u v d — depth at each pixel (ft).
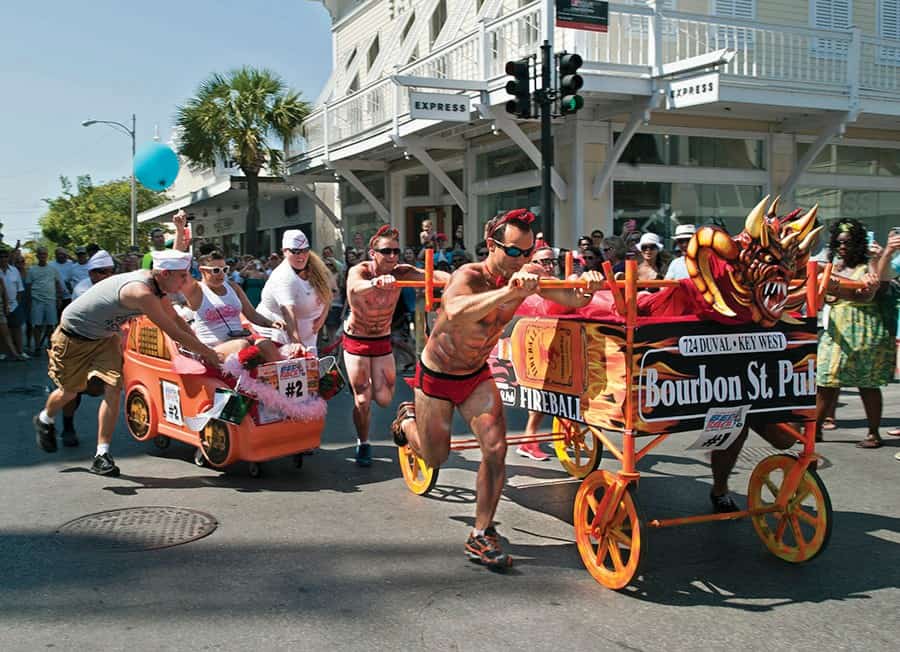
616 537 13.52
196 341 18.49
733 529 16.58
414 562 14.65
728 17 41.47
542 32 39.04
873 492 18.86
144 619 12.28
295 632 11.87
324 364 20.70
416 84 41.52
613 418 13.41
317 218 79.00
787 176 49.80
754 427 15.08
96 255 25.48
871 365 22.29
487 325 14.06
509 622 12.22
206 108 70.33
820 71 45.03
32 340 60.39
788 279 13.44
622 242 36.68
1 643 11.52
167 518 17.08
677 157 47.19
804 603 12.91
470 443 17.87
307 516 17.25
